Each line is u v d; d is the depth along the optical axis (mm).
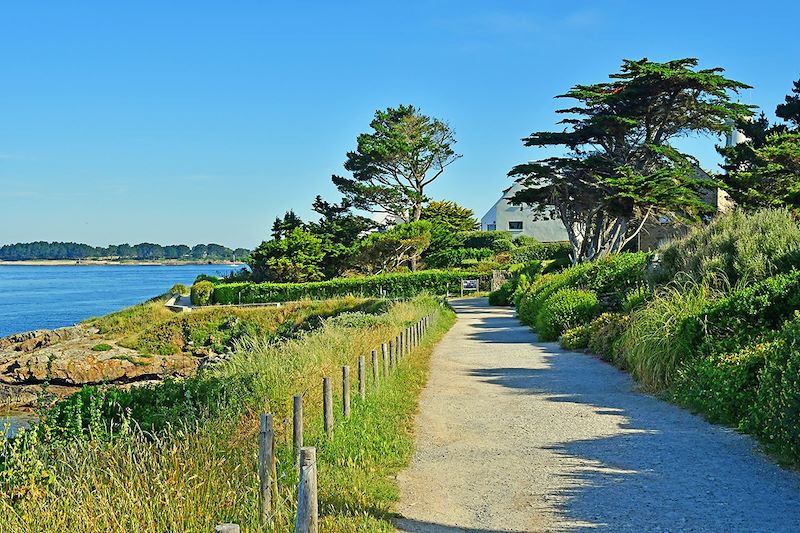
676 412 12344
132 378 39375
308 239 68250
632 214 42781
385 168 75938
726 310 13805
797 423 8766
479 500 8156
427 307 34656
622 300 23203
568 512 7652
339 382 12766
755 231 19297
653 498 7969
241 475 7824
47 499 7039
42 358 38031
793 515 7309
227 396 10953
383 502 7926
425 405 13742
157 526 6266
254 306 53156
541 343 24547
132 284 147875
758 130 49125
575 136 44906
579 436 10945
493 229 90000
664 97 43594
